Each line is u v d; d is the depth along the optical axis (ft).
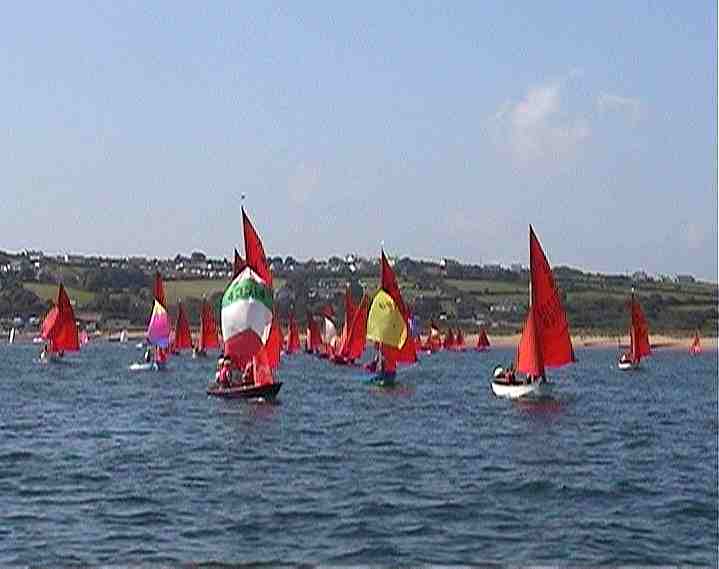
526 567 86.43
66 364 450.71
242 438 172.14
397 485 123.95
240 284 232.94
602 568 86.58
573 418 211.82
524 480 127.95
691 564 87.81
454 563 87.61
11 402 250.78
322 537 96.53
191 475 131.85
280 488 121.80
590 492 120.06
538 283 239.71
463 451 156.97
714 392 304.09
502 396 251.19
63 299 451.94
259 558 88.84
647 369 465.47
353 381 322.34
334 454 152.25
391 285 294.25
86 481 127.13
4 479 128.57
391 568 85.76
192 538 95.91
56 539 95.40
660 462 147.02
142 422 199.31
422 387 300.40
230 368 244.22
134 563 87.10
